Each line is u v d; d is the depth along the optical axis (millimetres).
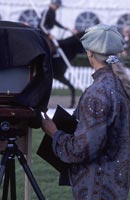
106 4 20172
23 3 19125
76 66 17625
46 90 3953
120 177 3842
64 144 3854
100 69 3896
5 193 4191
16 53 3957
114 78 3852
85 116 3766
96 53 3896
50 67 3971
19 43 3977
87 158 3773
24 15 19203
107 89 3797
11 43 3975
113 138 3826
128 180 3889
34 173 7203
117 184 3842
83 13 20062
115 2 20188
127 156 3857
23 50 3963
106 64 3906
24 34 4012
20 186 6559
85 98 3801
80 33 14062
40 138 9102
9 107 3918
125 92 3854
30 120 3982
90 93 3801
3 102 3967
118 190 3842
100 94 3777
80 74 17312
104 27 3908
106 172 3832
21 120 3957
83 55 17688
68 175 4027
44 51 3959
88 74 17328
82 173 3867
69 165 3980
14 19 19219
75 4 20031
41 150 4109
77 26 20078
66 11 19984
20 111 3859
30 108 3932
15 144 4012
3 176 4133
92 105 3762
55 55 13977
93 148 3736
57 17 19844
